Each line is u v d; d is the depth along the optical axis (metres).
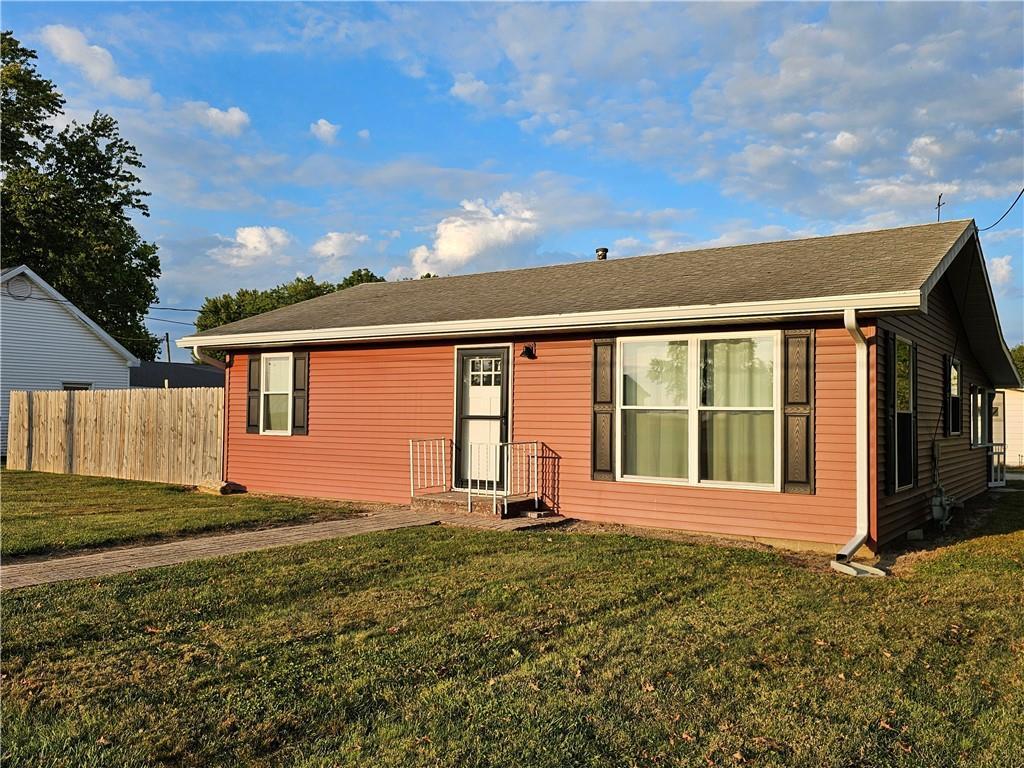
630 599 5.57
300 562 6.68
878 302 7.21
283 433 12.51
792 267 9.43
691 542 8.09
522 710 3.58
